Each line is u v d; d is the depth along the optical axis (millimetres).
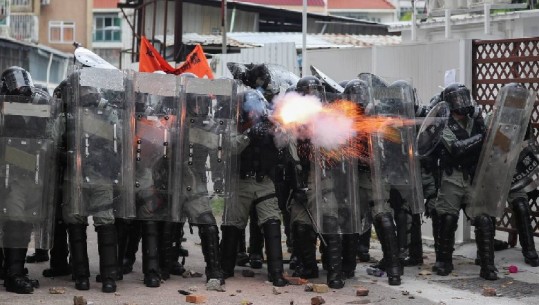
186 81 8836
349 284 9156
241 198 9164
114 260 8562
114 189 8570
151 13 29453
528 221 10141
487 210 9391
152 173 8812
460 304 8172
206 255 9000
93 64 9180
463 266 10250
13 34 45312
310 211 9086
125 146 8602
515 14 13703
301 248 9352
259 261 10242
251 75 9766
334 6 53438
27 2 45969
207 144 8875
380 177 9141
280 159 9062
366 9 53500
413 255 10297
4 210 8305
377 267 9867
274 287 8711
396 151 9266
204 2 29562
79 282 8586
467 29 14844
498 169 9273
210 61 20250
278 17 30953
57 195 8719
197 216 8938
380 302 8250
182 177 8891
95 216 8477
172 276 9523
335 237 8953
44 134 8359
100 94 8523
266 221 9039
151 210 8844
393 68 12938
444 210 9602
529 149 10039
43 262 10391
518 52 10766
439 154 9578
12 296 8203
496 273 9414
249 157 9031
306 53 15164
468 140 9273
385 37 27516
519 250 10828
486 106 11250
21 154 8312
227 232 9344
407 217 9539
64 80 8719
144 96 8750
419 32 15938
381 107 9195
